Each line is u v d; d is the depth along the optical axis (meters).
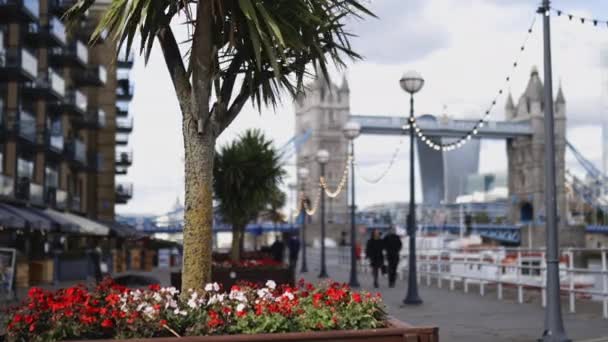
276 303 7.28
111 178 60.66
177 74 8.43
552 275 13.36
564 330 13.55
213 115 8.25
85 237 55.56
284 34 8.02
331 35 9.01
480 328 15.36
